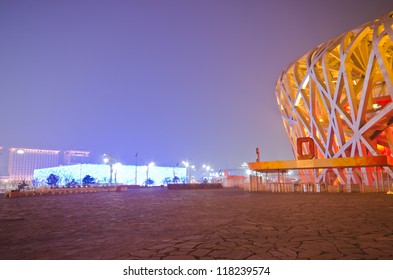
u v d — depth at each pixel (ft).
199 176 561.84
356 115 123.34
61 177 380.37
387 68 110.83
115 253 22.71
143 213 50.62
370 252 21.68
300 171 149.79
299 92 154.10
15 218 46.44
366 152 121.29
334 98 131.34
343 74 126.52
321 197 84.23
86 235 30.37
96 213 52.29
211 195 108.17
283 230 31.24
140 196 111.75
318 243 24.75
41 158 479.00
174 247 24.26
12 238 29.17
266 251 22.48
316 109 147.64
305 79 149.28
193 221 39.34
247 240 26.48
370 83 118.21
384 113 111.75
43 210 60.59
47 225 38.06
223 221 38.83
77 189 166.40
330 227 32.55
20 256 22.25
